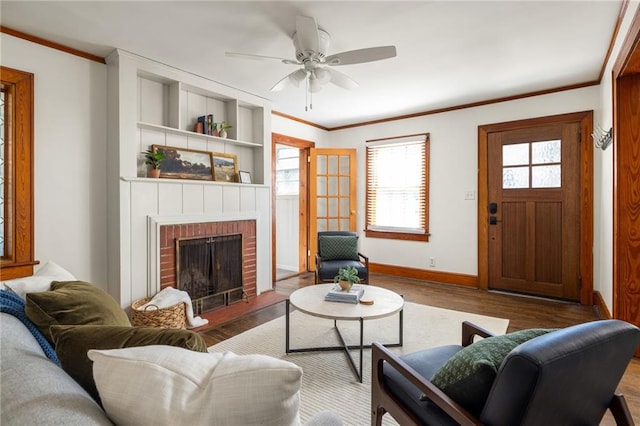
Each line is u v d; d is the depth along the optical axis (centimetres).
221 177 374
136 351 75
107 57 288
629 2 205
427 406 122
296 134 504
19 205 246
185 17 230
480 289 429
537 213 395
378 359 142
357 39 258
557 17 229
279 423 65
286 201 582
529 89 380
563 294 380
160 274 308
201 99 363
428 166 471
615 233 245
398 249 502
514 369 87
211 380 67
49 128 262
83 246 280
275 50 282
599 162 353
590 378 98
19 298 131
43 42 258
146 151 315
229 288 372
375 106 444
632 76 238
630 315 239
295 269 570
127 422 67
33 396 66
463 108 441
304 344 266
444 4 214
